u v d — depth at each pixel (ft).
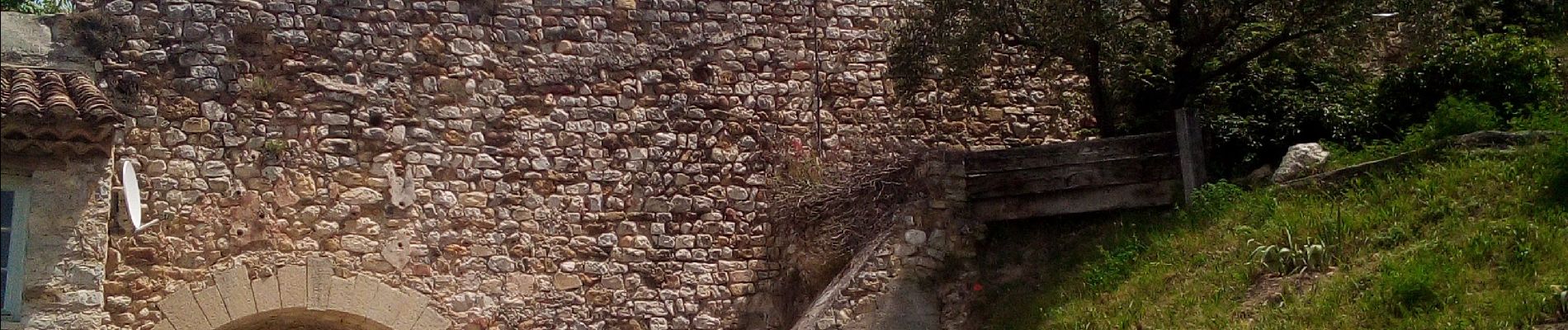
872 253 43.27
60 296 37.52
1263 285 37.83
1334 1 44.55
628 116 47.85
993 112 51.06
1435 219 38.40
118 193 42.68
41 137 37.81
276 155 44.65
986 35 47.26
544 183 46.70
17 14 43.29
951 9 47.55
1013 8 46.37
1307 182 41.52
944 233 43.86
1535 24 53.52
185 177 43.86
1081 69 46.98
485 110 46.73
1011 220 44.29
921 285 43.16
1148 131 47.55
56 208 37.99
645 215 47.32
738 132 48.73
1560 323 32.96
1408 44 46.39
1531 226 36.24
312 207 44.57
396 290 44.70
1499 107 46.06
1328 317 35.50
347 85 45.75
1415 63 47.52
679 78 48.62
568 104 47.47
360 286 44.39
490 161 46.39
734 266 47.62
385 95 45.98
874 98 50.19
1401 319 34.68
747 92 49.14
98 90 41.65
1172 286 38.99
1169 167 43.19
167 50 44.70
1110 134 47.42
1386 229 38.45
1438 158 40.86
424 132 46.01
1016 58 51.42
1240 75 48.26
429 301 44.93
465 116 46.50
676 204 47.62
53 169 38.17
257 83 45.03
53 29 43.73
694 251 47.44
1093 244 42.34
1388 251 37.65
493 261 45.73
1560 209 37.01
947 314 42.60
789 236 47.67
